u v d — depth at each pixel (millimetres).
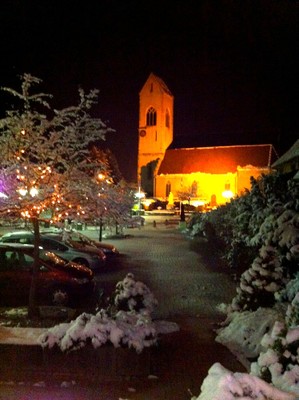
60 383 6742
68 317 9539
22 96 9383
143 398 6320
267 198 14859
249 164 70562
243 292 10062
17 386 6629
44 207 9156
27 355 7047
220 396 4480
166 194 74812
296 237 10086
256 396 4609
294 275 9953
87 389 6578
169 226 40656
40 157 9328
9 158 9258
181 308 11523
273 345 5848
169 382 6871
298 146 28547
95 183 9453
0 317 9719
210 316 10781
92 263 16625
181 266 18453
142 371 7000
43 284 11570
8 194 9023
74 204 9219
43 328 7977
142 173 81812
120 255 21672
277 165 31547
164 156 77562
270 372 5547
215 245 22297
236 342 8570
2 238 16688
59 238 17078
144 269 17688
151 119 82312
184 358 7910
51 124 9445
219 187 71312
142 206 56969
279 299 9320
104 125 9609
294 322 6891
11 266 11836
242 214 15602
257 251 13820
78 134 9500
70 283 11688
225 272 16812
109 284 14695
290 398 4609
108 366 6961
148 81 82562
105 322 7199
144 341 7129
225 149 73938
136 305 9406
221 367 5074
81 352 6969
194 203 66500
